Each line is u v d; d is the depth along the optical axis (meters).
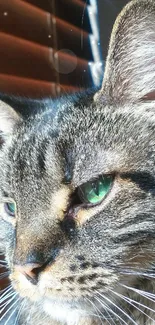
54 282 0.20
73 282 0.20
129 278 0.21
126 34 0.21
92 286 0.20
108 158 0.21
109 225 0.20
